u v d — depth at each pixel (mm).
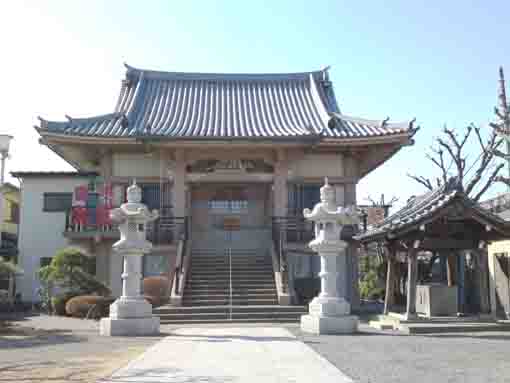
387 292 16641
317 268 24531
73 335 14227
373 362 9469
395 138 23594
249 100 29172
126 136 23578
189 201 26172
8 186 32375
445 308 15438
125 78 29953
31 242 27531
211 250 24719
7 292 25562
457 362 9492
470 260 20031
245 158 25656
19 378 7961
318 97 28375
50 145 24453
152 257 24438
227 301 19797
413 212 15086
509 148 26438
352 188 25734
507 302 18688
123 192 25422
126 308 14227
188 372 8422
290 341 12375
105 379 7852
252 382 7660
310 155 25875
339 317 14375
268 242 25844
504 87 27609
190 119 26672
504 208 21000
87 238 24531
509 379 7949
